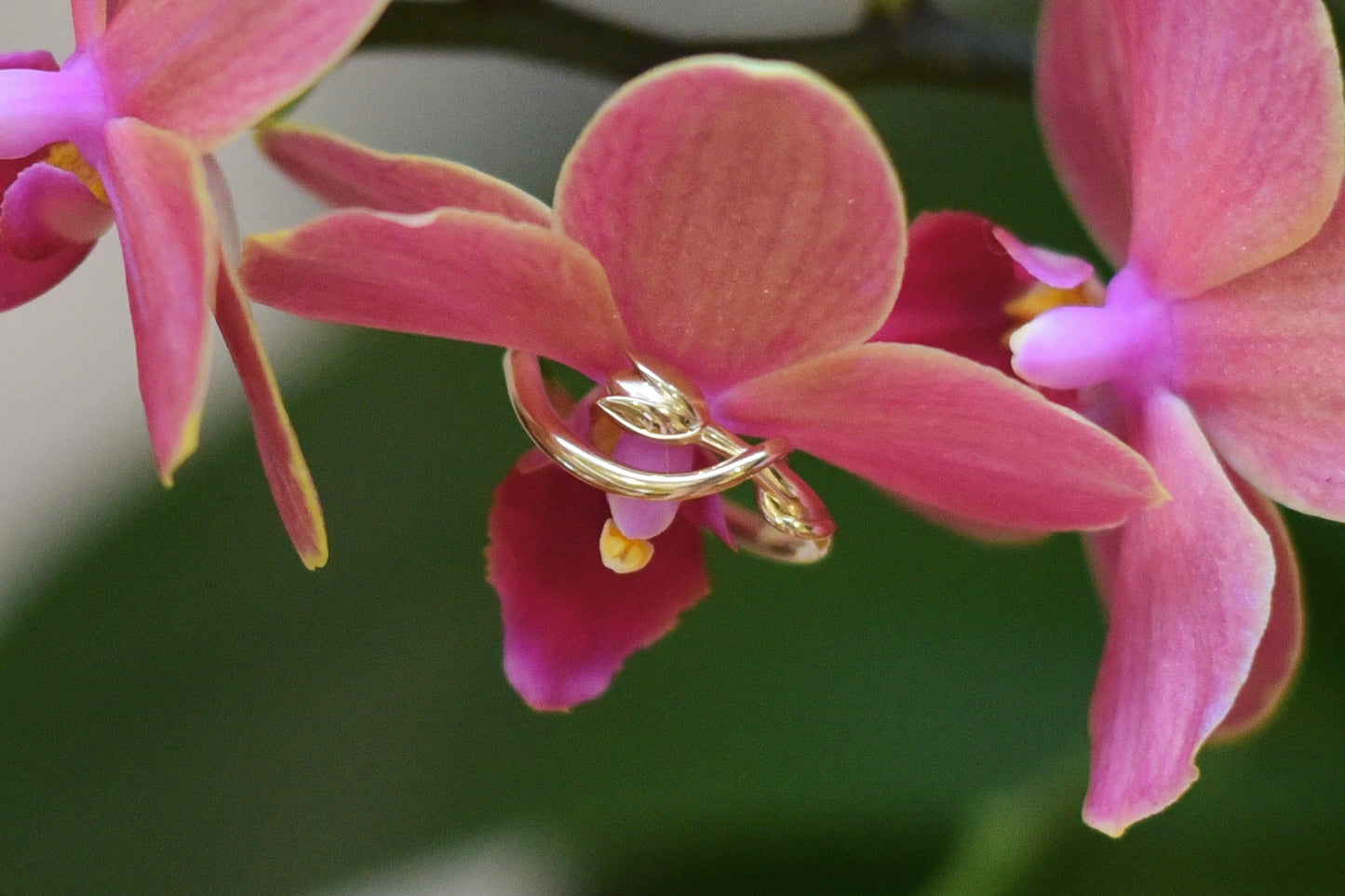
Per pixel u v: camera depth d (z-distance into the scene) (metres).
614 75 0.32
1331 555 0.35
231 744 0.36
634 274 0.28
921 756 0.34
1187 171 0.29
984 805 0.34
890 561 0.36
